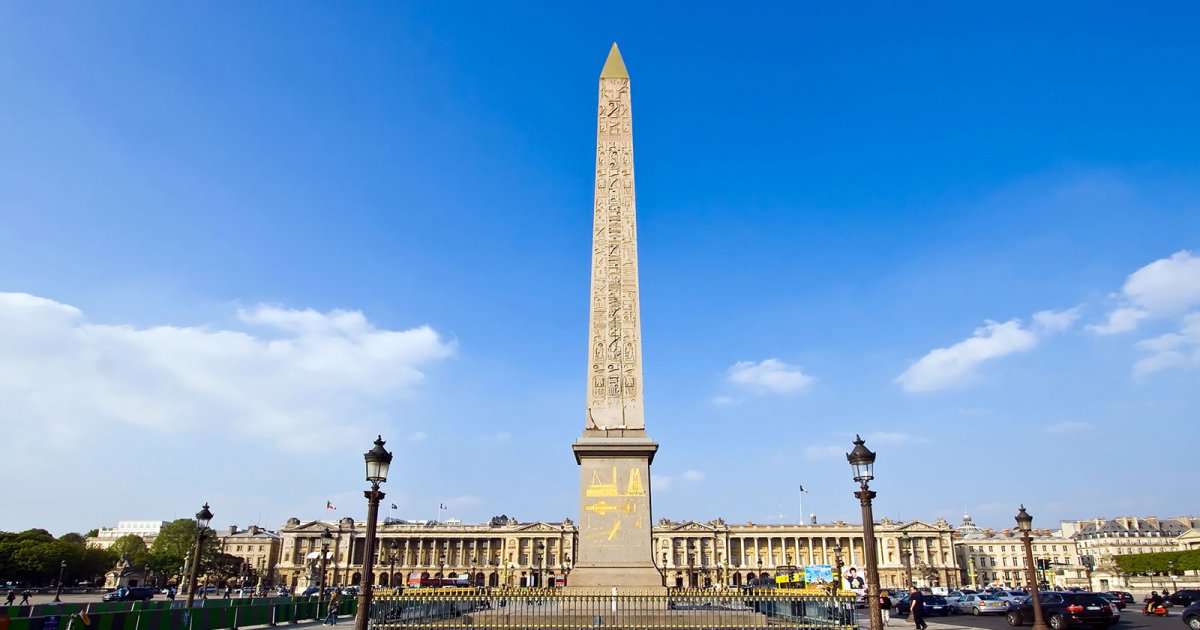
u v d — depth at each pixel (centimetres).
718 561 15338
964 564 17175
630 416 2762
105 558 13662
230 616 3475
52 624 2394
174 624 2980
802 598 2484
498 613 2347
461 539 16000
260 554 17312
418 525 16150
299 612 4388
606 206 3080
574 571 2508
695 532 15475
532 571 14800
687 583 14888
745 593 2533
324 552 6222
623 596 2302
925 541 15638
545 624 2288
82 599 7856
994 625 4438
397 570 15862
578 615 2316
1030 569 2961
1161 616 5153
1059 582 15150
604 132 3222
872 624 1870
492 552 15912
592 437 2708
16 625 2261
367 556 1945
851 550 15538
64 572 12231
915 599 3772
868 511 1938
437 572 15462
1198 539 17288
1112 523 19012
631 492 2605
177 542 14350
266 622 3903
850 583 4931
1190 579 12169
